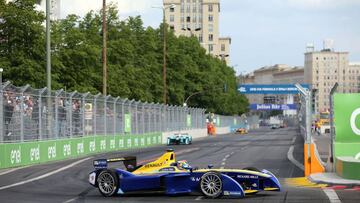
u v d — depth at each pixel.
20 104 33.28
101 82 62.91
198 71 107.62
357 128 23.91
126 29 76.75
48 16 38.03
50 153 36.72
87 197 18.41
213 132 121.06
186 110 93.69
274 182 17.84
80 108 44.34
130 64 71.50
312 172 24.50
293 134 112.50
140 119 63.44
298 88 25.05
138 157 39.81
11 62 46.78
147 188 18.33
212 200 17.22
